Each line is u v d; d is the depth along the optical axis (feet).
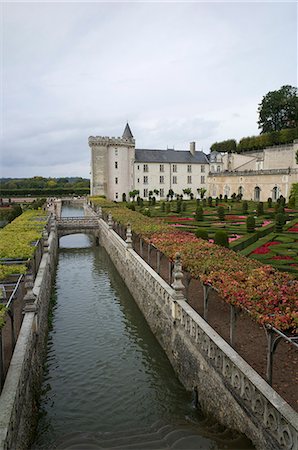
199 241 55.72
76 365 42.37
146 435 28.96
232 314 28.94
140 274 57.77
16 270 41.63
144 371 40.73
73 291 71.15
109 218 103.81
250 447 22.88
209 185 263.08
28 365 29.96
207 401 30.07
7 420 20.38
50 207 201.57
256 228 98.94
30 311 36.68
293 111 264.72
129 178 253.85
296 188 175.11
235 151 296.92
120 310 60.08
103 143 244.22
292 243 76.23
